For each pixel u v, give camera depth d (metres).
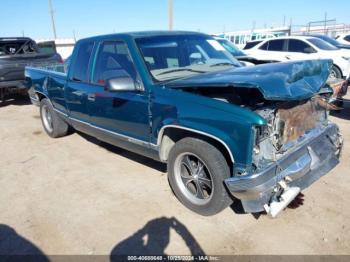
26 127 6.79
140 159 4.68
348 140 5.12
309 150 3.05
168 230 2.97
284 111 2.83
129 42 3.55
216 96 3.04
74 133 6.15
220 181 2.82
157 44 3.67
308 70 2.89
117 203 3.48
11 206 3.53
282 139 2.80
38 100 5.97
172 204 3.40
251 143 2.53
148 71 3.34
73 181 4.07
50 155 5.04
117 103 3.65
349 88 10.09
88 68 4.20
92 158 4.82
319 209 3.19
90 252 2.74
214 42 4.40
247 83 2.47
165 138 3.32
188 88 3.01
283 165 2.72
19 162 4.81
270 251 2.65
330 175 3.90
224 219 3.10
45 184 4.03
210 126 2.73
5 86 8.21
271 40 11.20
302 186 2.98
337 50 10.08
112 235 2.95
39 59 8.93
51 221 3.20
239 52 7.85
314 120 3.35
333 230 2.87
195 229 2.97
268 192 2.65
